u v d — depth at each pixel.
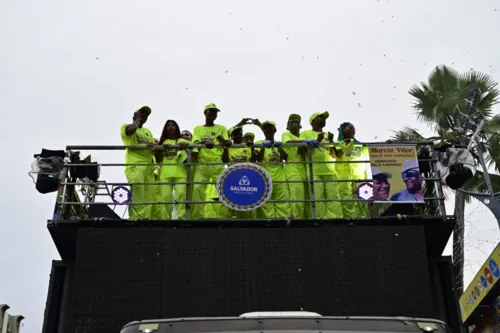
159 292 9.11
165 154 11.20
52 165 10.25
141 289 9.12
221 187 9.95
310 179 10.48
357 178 11.59
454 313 9.73
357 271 9.27
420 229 9.45
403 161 10.34
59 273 9.91
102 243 9.34
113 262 9.24
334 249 9.40
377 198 10.12
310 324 5.47
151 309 9.02
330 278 9.24
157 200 11.20
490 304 14.02
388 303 9.10
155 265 9.26
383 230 9.48
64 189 10.13
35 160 10.27
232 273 9.25
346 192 11.48
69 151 10.52
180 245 9.39
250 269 9.27
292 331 5.42
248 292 9.15
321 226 9.61
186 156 11.09
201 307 9.06
